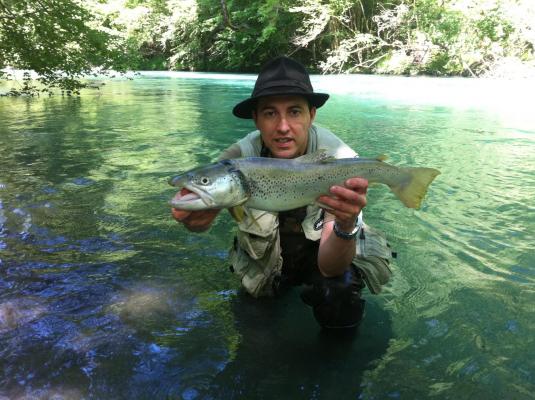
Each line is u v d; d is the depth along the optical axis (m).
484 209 4.39
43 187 5.08
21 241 3.64
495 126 9.57
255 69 31.27
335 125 9.41
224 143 7.57
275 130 2.38
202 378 2.10
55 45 8.27
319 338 2.42
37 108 12.67
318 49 29.08
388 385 2.03
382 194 4.91
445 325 2.50
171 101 14.09
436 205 4.51
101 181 5.35
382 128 9.12
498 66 22.92
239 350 2.31
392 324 2.53
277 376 2.11
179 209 2.06
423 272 3.14
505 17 21.98
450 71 24.08
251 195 2.13
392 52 26.25
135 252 3.49
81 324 2.54
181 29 33.09
